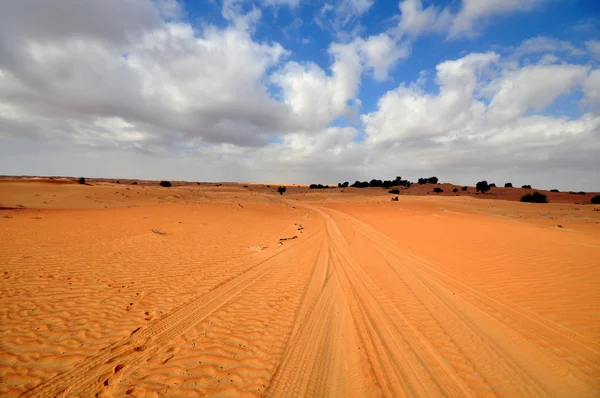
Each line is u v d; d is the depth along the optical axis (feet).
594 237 43.55
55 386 11.94
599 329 16.33
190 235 49.70
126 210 84.94
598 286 22.17
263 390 12.06
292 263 33.83
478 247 37.88
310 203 187.93
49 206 94.84
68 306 19.44
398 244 45.16
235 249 40.52
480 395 11.78
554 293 21.47
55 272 26.09
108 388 11.93
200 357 14.33
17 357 13.73
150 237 43.91
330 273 29.84
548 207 133.18
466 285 24.81
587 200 202.80
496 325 17.57
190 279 26.50
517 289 22.88
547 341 15.51
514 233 46.16
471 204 144.36
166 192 148.25
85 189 124.98
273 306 20.94
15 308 18.67
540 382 12.46
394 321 18.57
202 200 140.87
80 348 14.75
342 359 14.40
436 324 18.04
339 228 66.18
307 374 13.17
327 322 18.49
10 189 111.34
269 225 69.26
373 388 12.21
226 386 12.28
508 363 13.88
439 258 34.68
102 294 21.79
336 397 11.67
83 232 46.29
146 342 15.57
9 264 27.55
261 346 15.49
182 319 18.42
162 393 11.74
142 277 26.27
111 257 32.30
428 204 144.46
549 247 34.99
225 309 20.17
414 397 11.66
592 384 12.15
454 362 14.07
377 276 28.63
